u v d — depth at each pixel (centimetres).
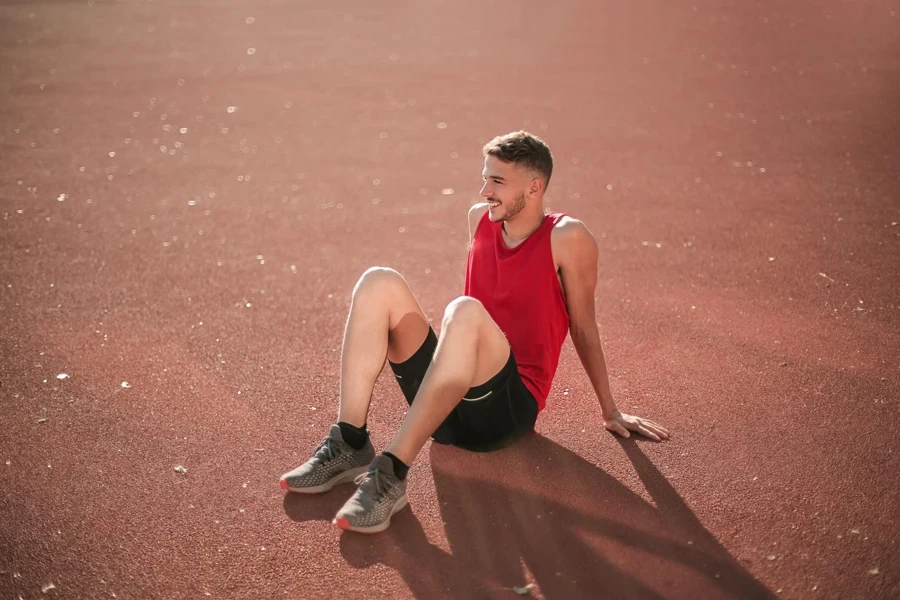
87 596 249
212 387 373
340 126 890
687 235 557
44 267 518
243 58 1272
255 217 620
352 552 264
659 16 1602
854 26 1388
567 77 1098
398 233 586
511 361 286
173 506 289
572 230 296
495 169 292
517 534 271
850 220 568
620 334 419
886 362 377
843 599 240
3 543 271
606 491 292
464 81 1093
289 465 313
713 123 848
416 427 270
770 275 485
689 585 247
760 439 321
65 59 1254
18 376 382
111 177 716
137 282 497
